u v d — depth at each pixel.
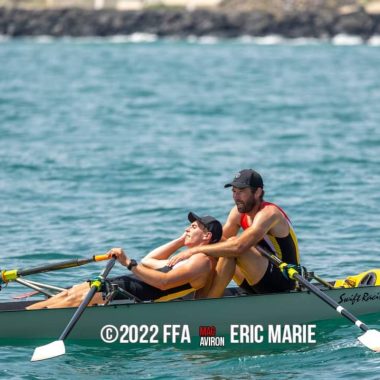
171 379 30.52
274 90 162.75
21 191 62.75
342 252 46.81
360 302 37.59
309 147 85.62
